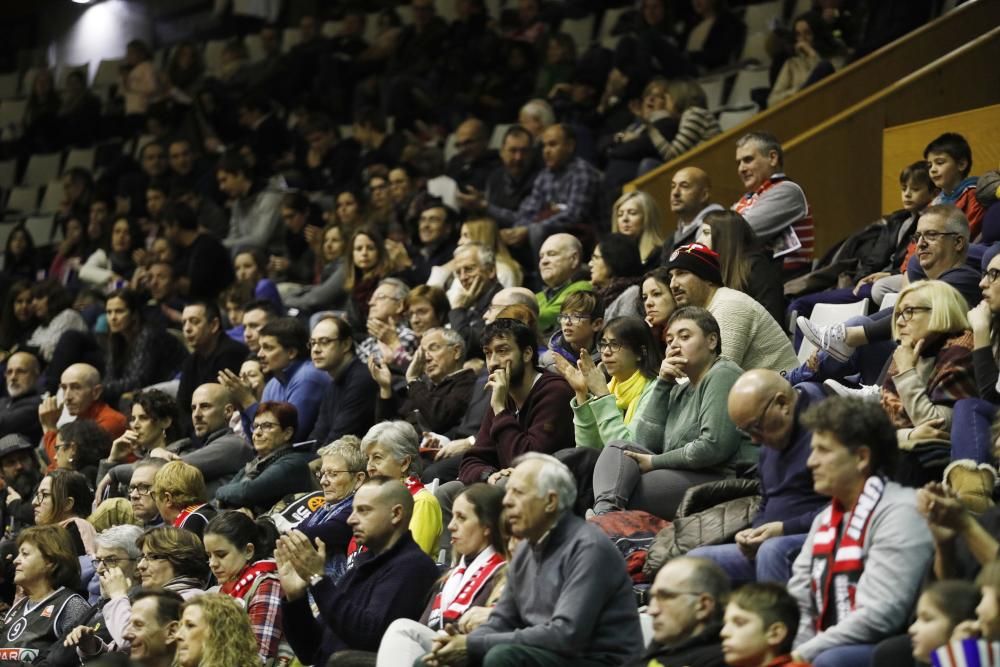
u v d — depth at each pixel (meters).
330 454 20.73
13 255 43.25
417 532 19.45
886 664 13.41
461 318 25.75
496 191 33.28
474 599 16.80
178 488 22.28
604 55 37.78
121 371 31.53
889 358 19.64
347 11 49.25
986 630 12.21
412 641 16.27
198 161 43.44
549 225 30.20
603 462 18.77
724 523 16.98
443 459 21.77
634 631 15.18
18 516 26.39
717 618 13.99
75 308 36.41
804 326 20.55
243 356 28.62
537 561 15.47
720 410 18.48
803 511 16.09
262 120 43.59
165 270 34.88
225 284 34.03
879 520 14.23
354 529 17.75
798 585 14.75
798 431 16.31
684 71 37.44
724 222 22.25
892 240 25.59
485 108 40.44
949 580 13.04
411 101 41.16
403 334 26.28
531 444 20.09
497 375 20.66
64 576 21.67
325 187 40.44
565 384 20.45
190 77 49.72
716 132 32.25
